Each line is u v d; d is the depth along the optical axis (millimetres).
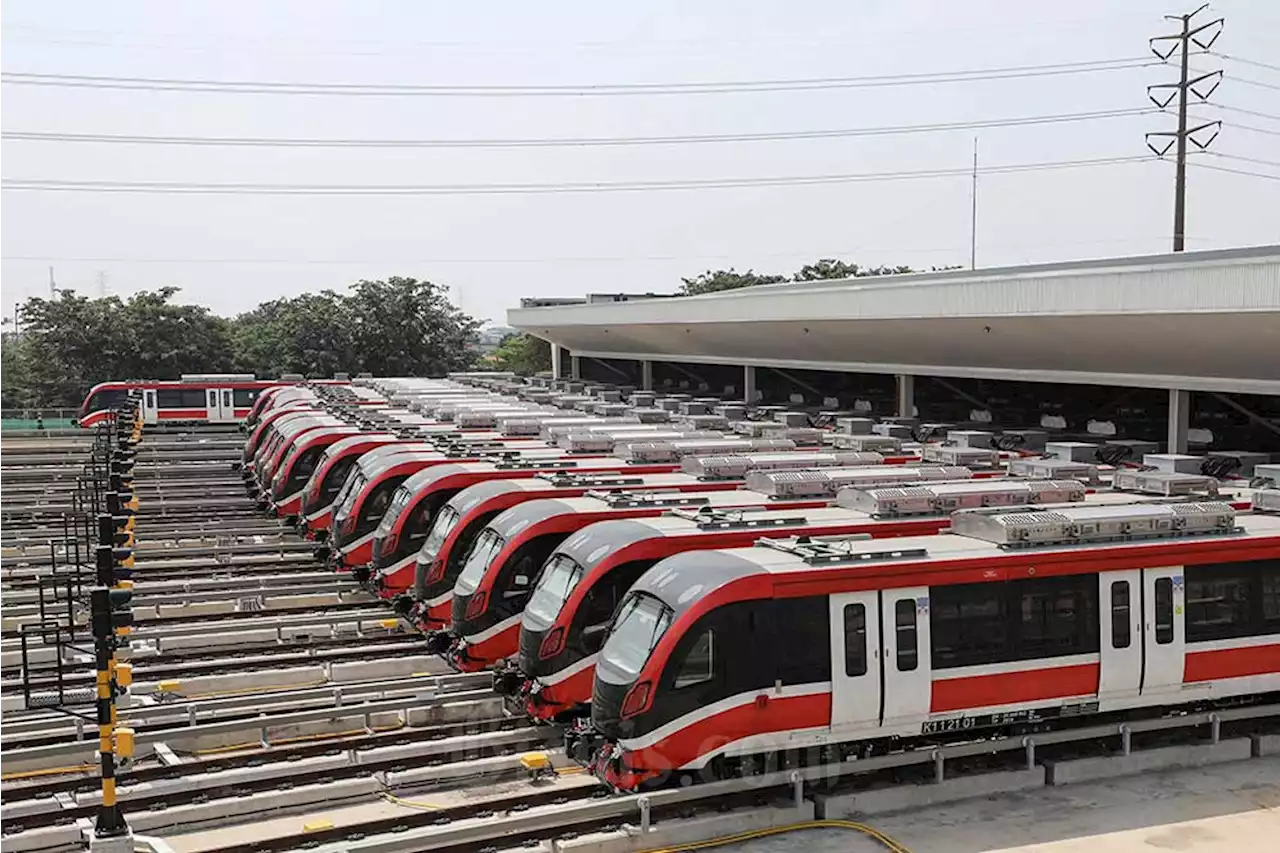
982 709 15297
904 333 32500
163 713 18109
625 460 26328
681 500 20547
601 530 17828
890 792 14836
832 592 14562
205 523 36188
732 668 14219
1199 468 23125
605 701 14617
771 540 16406
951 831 14094
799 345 39406
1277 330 21391
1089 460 27312
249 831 14195
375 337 78875
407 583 24453
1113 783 15812
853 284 35062
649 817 13758
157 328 72688
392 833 13594
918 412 43969
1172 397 27188
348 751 16219
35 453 54312
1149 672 16188
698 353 49062
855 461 25094
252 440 43938
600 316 51250
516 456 26969
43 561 30359
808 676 14453
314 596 26500
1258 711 17156
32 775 15914
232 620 24891
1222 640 16688
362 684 19328
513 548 19359
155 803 14602
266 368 77188
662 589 14820
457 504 22297
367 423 36062
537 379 60875
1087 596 15867
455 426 34844
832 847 13680
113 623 12477
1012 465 24984
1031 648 15523
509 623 19281
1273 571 17078
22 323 71250
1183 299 22359
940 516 18719
